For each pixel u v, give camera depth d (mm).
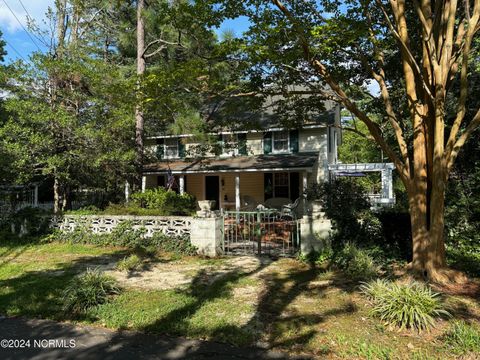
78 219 10719
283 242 9523
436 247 6242
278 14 6984
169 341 4117
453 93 9914
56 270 7449
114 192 16281
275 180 18375
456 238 7945
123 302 5336
